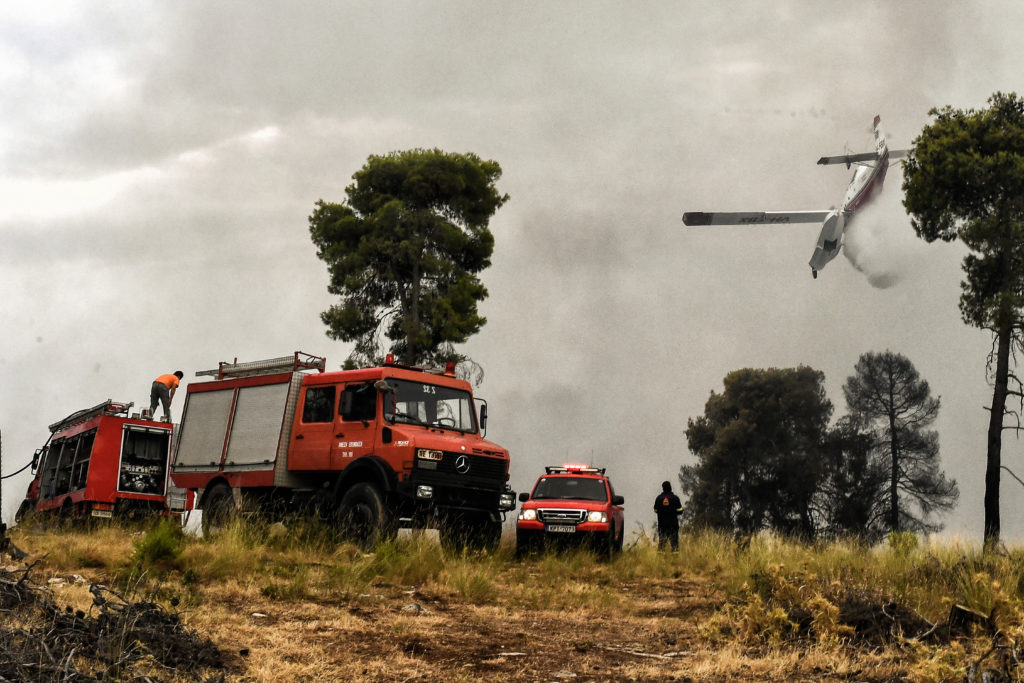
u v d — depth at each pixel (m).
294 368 15.87
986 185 24.83
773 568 9.05
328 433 15.00
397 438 14.12
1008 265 24.69
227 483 16.19
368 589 9.44
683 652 7.12
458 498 14.56
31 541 10.75
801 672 6.33
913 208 26.39
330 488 15.02
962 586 8.72
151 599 7.19
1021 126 25.36
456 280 32.75
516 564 14.08
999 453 24.58
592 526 15.41
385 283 33.31
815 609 7.46
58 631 5.18
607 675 6.20
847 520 59.19
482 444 15.12
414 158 33.53
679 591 11.48
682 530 17.69
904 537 12.86
